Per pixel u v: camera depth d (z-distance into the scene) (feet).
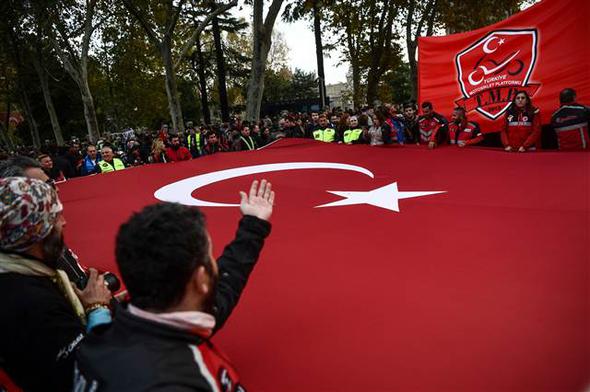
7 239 5.01
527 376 5.38
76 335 4.97
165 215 3.84
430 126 23.79
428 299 7.39
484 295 7.37
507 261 8.51
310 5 51.83
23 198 5.02
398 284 8.02
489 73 22.15
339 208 13.00
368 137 31.50
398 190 14.26
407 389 5.33
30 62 87.15
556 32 19.84
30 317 4.85
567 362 5.56
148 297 3.73
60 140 81.61
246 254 5.76
